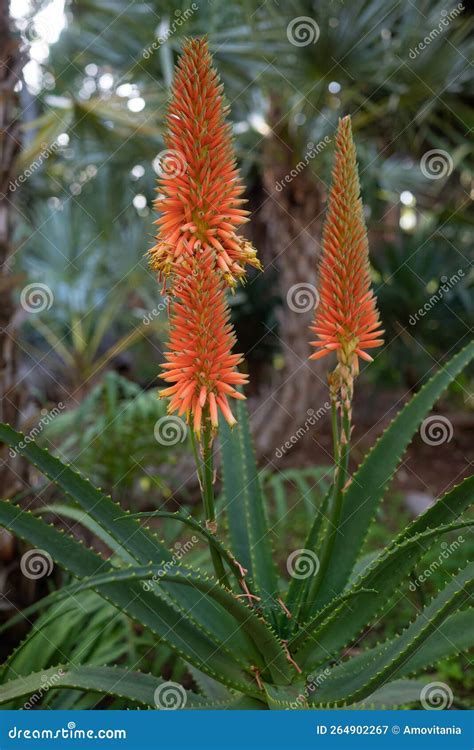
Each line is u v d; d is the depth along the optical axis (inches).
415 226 154.5
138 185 133.2
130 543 41.7
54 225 124.4
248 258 38.1
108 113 83.5
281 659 41.2
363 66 92.8
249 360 169.6
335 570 44.3
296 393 114.7
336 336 40.1
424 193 152.5
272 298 162.7
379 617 43.5
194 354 37.9
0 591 56.5
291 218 108.1
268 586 45.8
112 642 54.4
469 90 116.9
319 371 114.7
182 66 37.4
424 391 45.7
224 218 38.2
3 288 56.7
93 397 77.4
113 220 128.7
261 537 47.0
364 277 39.8
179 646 41.9
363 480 44.9
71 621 53.6
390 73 98.0
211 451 39.2
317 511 45.3
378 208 137.6
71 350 127.0
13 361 58.0
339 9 86.6
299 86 96.0
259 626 39.8
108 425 73.2
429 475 127.1
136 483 89.0
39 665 51.8
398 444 44.9
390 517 104.8
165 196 38.9
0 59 56.3
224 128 38.1
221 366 38.2
